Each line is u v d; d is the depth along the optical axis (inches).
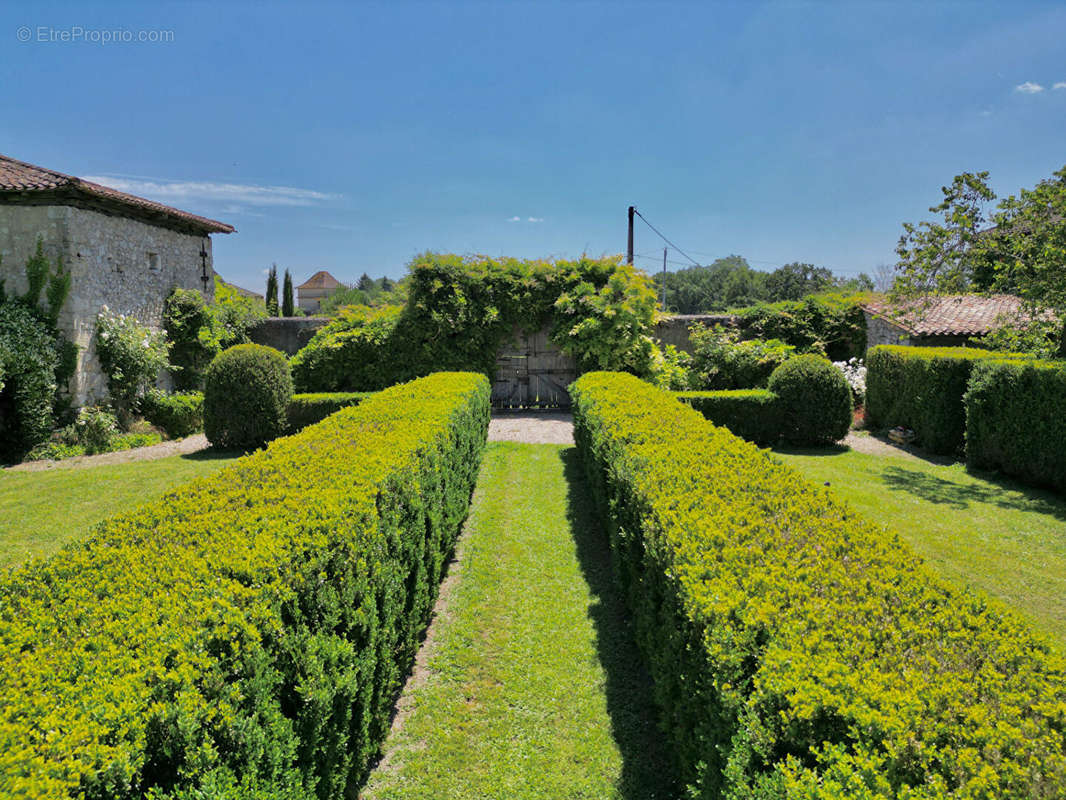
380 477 129.7
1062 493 270.2
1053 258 306.5
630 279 502.0
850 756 52.4
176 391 510.3
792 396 370.9
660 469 141.5
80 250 404.8
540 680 135.8
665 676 102.0
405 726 121.3
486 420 370.6
